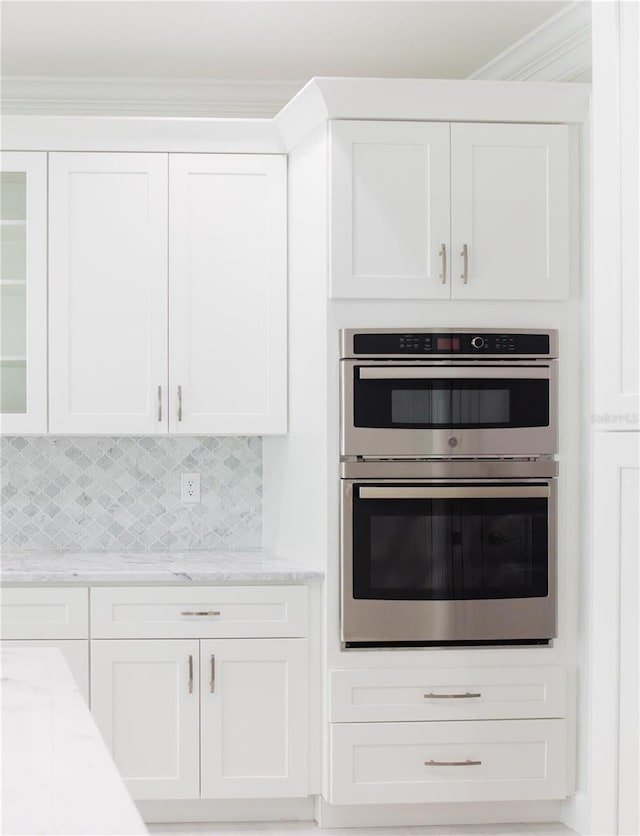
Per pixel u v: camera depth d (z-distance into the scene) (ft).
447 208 10.87
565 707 11.02
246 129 11.85
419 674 10.82
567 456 11.09
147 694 10.85
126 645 10.82
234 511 13.29
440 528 10.75
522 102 10.91
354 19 11.25
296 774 10.94
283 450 12.32
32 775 3.76
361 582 10.69
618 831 6.72
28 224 11.70
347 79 10.49
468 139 10.91
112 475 13.10
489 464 10.87
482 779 10.88
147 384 11.82
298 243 11.66
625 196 6.66
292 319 11.89
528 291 10.99
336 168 10.70
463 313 10.95
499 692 10.93
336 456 10.71
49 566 11.34
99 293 11.78
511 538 10.87
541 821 11.27
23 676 5.60
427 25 11.42
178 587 10.88
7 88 13.03
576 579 11.09
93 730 4.42
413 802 10.81
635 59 6.55
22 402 11.78
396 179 10.80
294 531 11.87
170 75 12.99
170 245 11.82
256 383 11.94
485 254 10.94
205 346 11.87
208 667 10.89
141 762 10.84
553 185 11.03
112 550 13.08
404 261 10.82
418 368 10.71
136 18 11.18
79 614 10.81
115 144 11.76
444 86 10.68
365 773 10.77
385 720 10.78
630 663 6.61
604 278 6.95
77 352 11.76
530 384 10.96
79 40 11.80
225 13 11.07
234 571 10.92
